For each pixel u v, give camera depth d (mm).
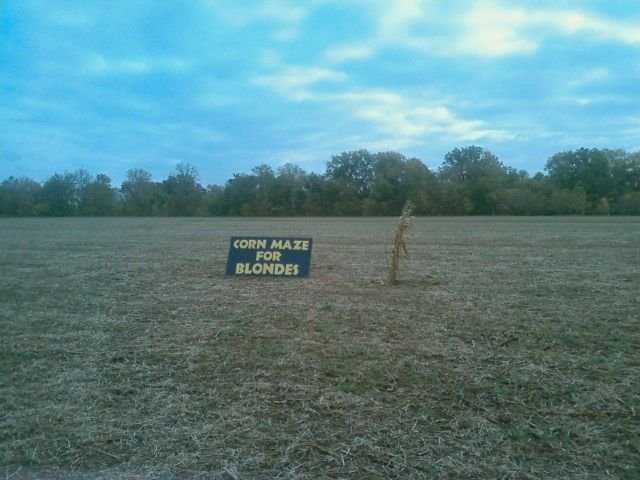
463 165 91875
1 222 64188
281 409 4953
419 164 90625
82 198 96625
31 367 6277
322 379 5727
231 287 11953
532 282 12203
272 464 4004
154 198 100250
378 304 9711
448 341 7160
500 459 4062
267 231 38812
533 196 83062
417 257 18344
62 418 4828
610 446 4254
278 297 10578
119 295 11031
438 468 3926
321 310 9219
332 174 95500
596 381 5637
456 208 84562
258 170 97062
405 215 12312
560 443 4309
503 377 5762
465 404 5059
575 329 7777
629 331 7664
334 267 15656
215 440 4371
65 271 15227
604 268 14742
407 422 4664
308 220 68625
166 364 6332
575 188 84062
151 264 16812
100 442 4371
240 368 6121
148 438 4426
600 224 46500
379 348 6840
